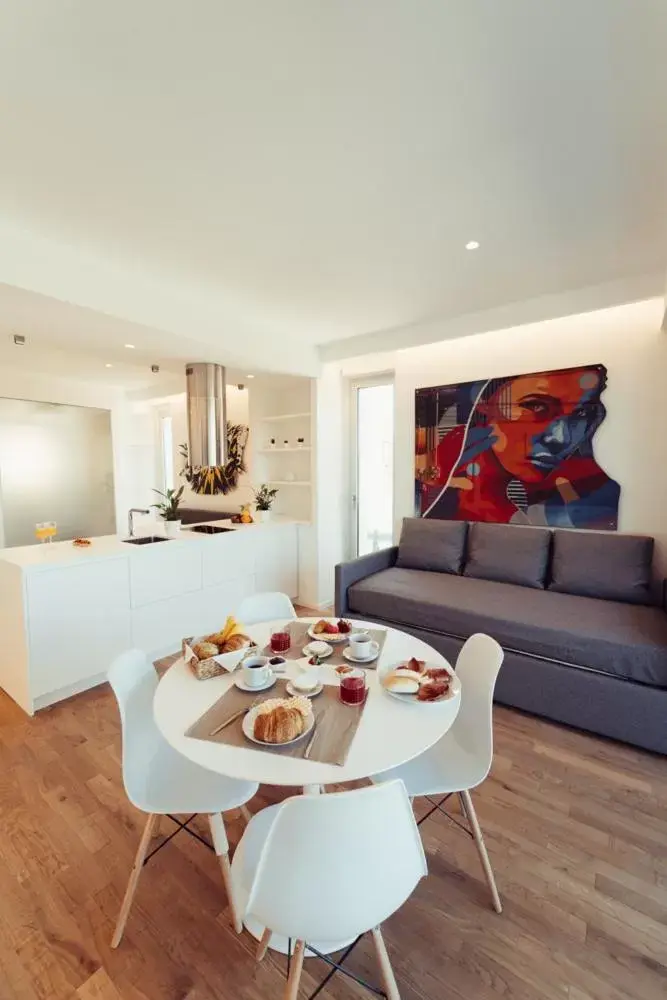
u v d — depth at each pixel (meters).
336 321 3.42
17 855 1.66
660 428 2.95
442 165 1.62
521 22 1.07
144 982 1.25
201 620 3.54
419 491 4.03
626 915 1.42
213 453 3.67
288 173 1.66
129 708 1.52
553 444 3.33
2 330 2.72
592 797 1.93
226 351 3.24
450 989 1.23
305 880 0.92
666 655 2.15
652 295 2.60
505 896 1.49
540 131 1.44
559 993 1.21
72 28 1.08
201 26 1.08
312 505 4.34
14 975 1.26
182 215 1.93
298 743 1.22
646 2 1.03
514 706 2.59
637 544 2.86
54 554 2.83
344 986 1.25
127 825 1.80
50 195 1.78
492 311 3.14
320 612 4.25
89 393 5.15
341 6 1.03
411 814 0.98
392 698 1.47
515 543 3.30
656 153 1.55
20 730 2.43
